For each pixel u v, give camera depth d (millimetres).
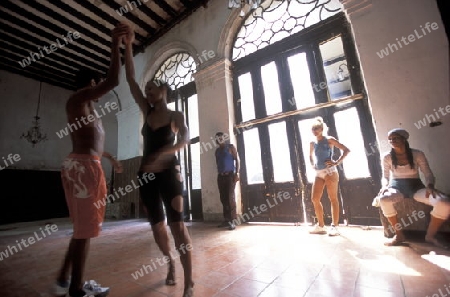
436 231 2104
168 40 6348
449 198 2031
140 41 6871
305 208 3867
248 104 4801
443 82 2787
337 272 1700
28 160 7898
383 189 2496
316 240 2686
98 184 1489
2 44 6629
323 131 3172
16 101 7949
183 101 5945
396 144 2379
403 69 3041
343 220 3486
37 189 7902
